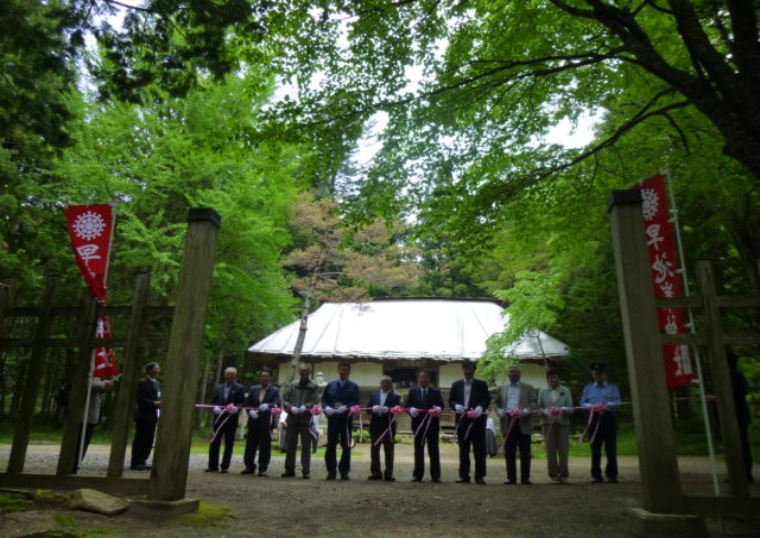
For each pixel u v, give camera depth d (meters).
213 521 4.33
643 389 4.21
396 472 9.04
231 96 15.09
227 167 14.59
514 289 16.77
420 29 7.24
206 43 6.15
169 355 4.56
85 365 4.96
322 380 18.70
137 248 13.84
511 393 7.94
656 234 5.30
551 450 7.88
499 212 8.65
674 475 4.05
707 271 4.50
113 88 6.23
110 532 3.65
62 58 5.97
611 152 8.65
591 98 8.54
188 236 4.82
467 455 7.59
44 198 13.38
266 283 17.05
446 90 7.38
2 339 5.18
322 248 18.73
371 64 7.39
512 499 5.98
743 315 11.87
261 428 8.02
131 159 14.39
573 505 5.61
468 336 20.59
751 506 4.14
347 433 7.75
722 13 7.28
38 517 3.85
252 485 6.70
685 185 8.98
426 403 7.75
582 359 17.42
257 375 25.58
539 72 6.98
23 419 4.94
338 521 4.62
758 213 9.84
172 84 6.44
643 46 5.95
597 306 16.56
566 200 9.03
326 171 7.73
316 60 7.35
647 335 4.30
